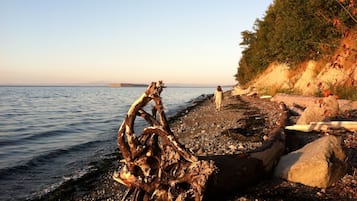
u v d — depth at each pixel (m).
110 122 34.25
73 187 10.14
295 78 34.59
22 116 42.09
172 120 27.42
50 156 15.70
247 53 71.94
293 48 31.97
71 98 110.81
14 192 10.10
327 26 23.86
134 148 5.84
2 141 21.28
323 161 7.16
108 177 11.07
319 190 7.06
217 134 15.99
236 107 31.81
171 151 5.98
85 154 16.05
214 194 6.46
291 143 10.74
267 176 7.86
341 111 14.03
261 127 17.16
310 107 13.27
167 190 5.98
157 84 5.80
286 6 32.56
